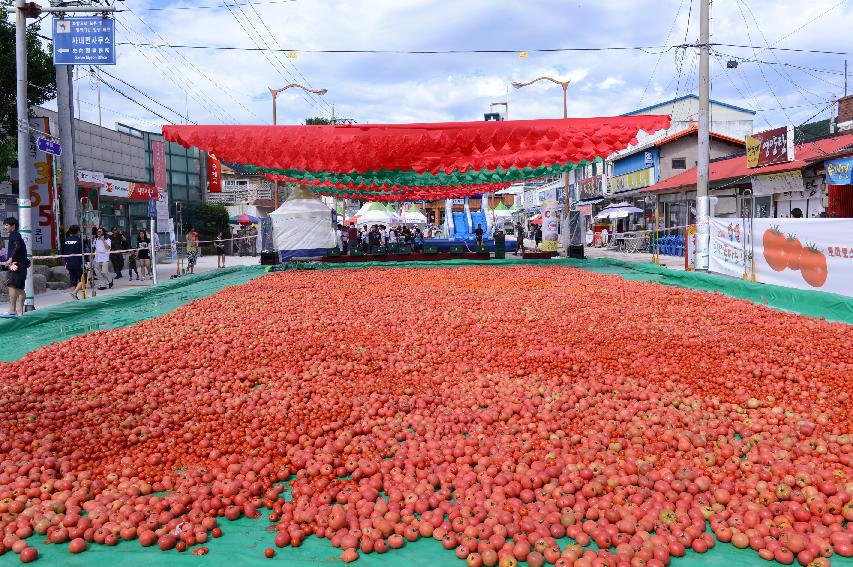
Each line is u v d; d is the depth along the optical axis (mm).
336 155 20109
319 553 3926
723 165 31391
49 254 21516
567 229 28609
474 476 4766
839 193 20312
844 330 9180
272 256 27031
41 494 4613
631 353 8109
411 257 28797
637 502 4359
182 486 4738
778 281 14102
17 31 13672
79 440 5570
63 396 6766
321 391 6801
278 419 5961
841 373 7047
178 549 3959
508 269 21125
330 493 4574
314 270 22594
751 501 4363
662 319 10305
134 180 38500
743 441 5367
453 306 11898
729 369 7363
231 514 4387
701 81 19438
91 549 3982
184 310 12172
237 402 6434
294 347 8625
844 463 4895
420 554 3926
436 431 5660
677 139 37438
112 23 14859
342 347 8633
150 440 5688
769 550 3836
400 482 4738
